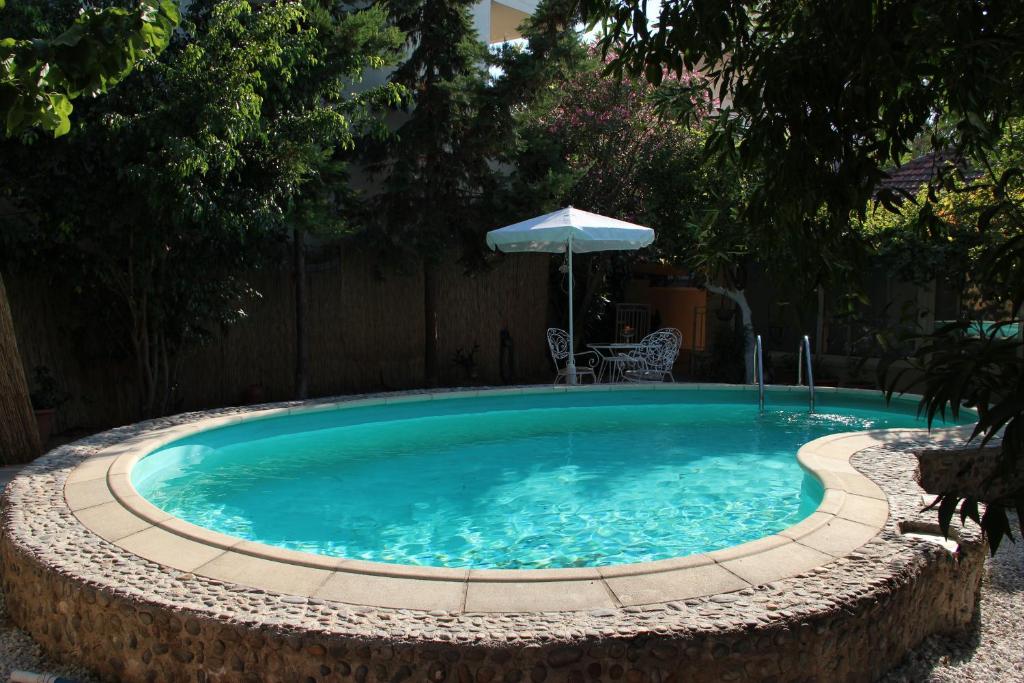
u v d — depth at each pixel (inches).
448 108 470.3
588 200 555.5
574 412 411.5
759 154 83.0
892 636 143.2
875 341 75.0
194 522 232.7
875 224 355.3
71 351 381.7
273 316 461.4
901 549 158.2
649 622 124.0
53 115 124.5
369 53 406.6
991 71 73.2
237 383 449.1
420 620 126.0
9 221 314.8
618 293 685.9
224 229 336.5
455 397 401.1
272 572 148.0
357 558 202.2
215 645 126.1
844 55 73.5
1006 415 52.9
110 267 348.8
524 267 584.4
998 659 150.7
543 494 260.5
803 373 538.3
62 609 146.3
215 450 313.4
